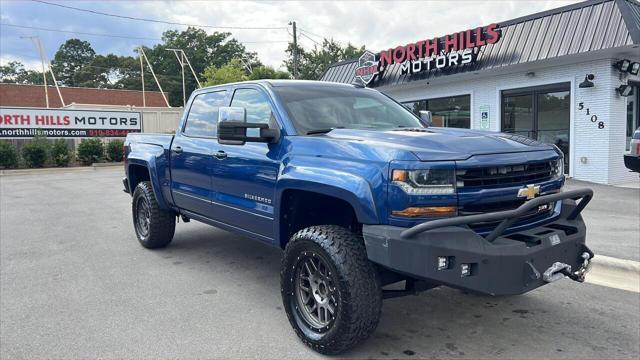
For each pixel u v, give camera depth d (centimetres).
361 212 323
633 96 1361
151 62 9262
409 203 306
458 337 383
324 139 373
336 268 330
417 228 298
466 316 425
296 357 352
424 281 339
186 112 585
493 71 1451
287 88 459
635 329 395
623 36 1113
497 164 324
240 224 461
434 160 311
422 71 1630
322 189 349
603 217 783
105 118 2648
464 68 1486
